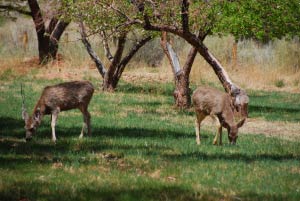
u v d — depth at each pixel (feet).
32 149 77.15
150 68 196.85
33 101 127.54
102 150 77.20
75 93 87.04
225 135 97.09
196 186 59.06
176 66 130.82
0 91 143.54
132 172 64.95
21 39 223.30
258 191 58.18
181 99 129.39
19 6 199.11
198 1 116.26
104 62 195.52
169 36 133.18
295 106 141.38
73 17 118.93
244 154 78.18
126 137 88.33
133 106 128.77
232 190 58.13
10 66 188.44
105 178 61.67
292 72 191.42
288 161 73.67
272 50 202.18
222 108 85.97
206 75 183.21
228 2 114.83
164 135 92.38
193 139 89.71
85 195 55.01
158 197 54.70
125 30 123.75
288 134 102.89
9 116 106.73
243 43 205.77
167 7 109.70
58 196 54.44
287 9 118.42
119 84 166.91
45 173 63.36
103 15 114.42
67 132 92.07
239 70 193.47
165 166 68.03
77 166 66.85
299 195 56.80
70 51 201.77
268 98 154.92
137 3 104.22
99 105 127.65
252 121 115.75
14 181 59.26
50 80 169.17
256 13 116.67
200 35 121.19
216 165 69.21
